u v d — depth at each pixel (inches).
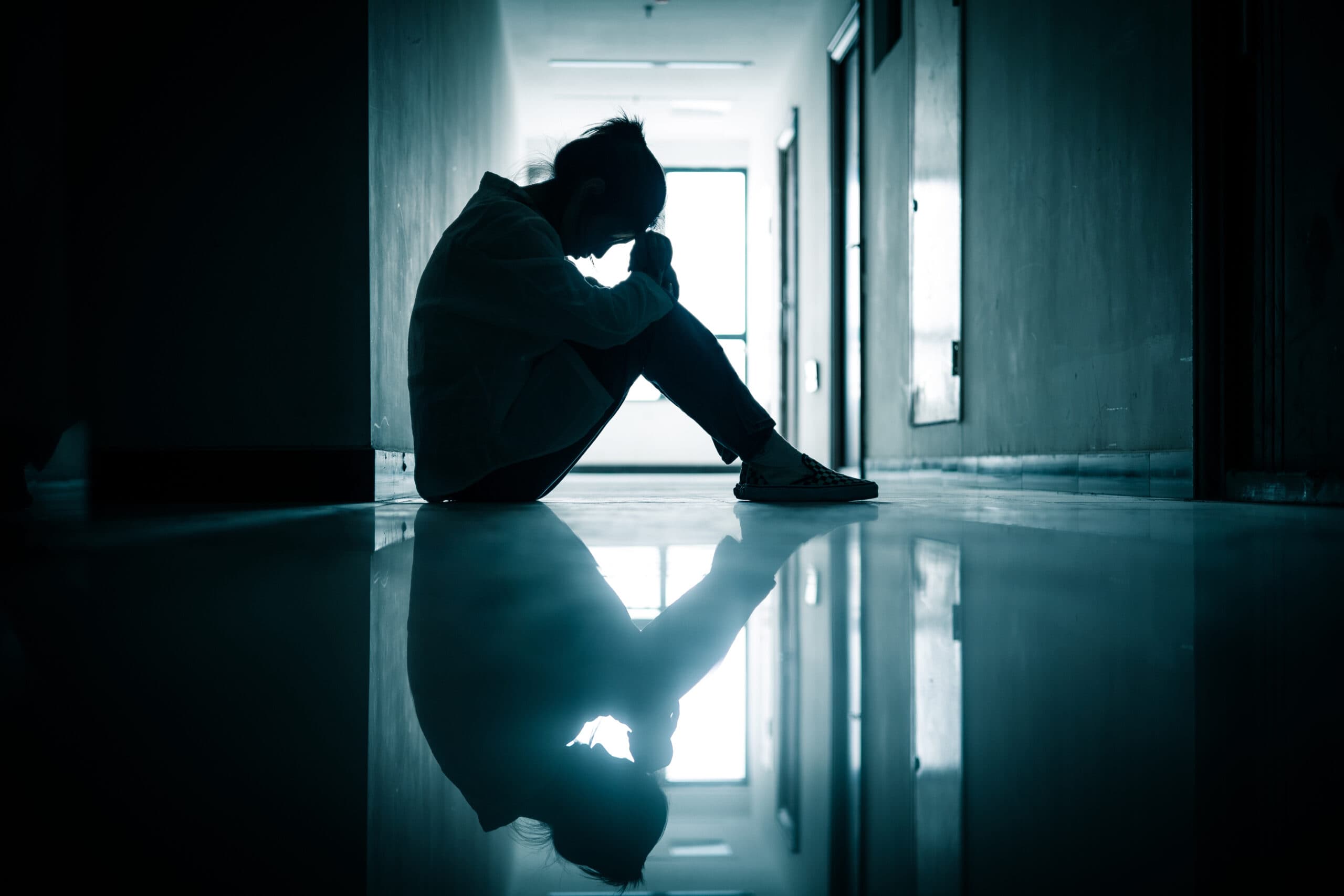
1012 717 11.6
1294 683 13.3
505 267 60.6
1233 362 78.4
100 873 6.7
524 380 62.9
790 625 18.6
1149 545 35.4
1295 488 69.0
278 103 75.5
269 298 75.4
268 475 74.5
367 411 76.1
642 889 6.6
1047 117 107.5
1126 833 7.5
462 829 8.0
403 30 90.8
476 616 19.5
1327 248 68.6
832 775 9.4
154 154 74.5
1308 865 6.7
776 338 303.3
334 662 15.1
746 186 373.4
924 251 153.2
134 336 74.4
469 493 64.2
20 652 15.8
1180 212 80.7
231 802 8.6
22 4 44.9
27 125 47.1
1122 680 13.5
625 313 61.7
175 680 13.7
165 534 39.4
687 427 371.2
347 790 9.0
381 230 80.0
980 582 24.9
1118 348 91.7
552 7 242.1
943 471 144.3
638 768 9.8
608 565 28.6
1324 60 69.1
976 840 7.5
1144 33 86.7
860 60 197.5
